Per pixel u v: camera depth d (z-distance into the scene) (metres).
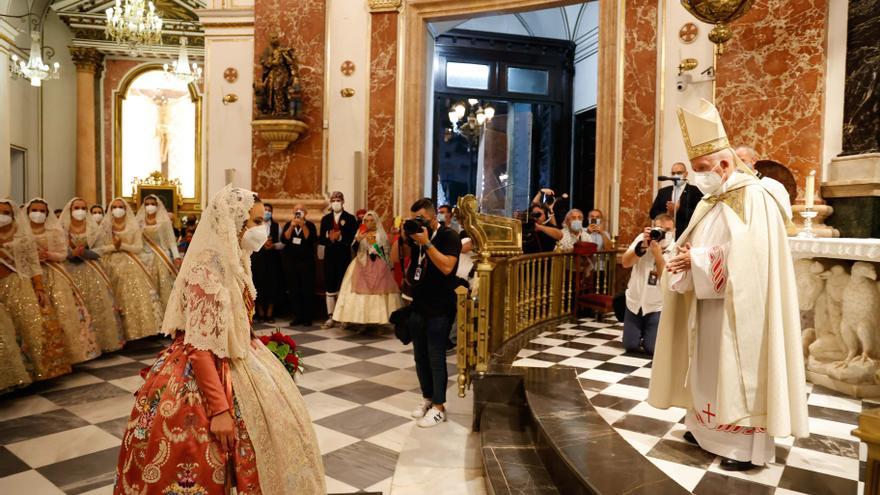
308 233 7.48
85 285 5.39
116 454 3.32
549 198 7.68
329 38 8.95
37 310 4.50
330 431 3.73
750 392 2.41
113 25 9.59
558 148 12.99
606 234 7.21
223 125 9.58
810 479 2.41
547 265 6.12
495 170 5.88
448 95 12.46
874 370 3.53
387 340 6.61
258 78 9.08
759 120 6.37
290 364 2.83
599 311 6.29
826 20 6.00
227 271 1.91
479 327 4.04
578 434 2.83
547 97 12.86
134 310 5.83
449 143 13.04
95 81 12.89
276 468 1.94
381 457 3.34
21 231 4.46
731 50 6.57
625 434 2.94
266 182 9.10
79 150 12.71
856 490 2.30
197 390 1.86
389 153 8.83
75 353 4.92
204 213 1.96
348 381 4.88
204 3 12.06
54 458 3.26
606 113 7.79
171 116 12.92
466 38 12.37
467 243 6.01
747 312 2.42
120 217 5.95
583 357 4.61
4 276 4.41
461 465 3.23
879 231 5.60
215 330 1.85
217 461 1.82
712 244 2.63
